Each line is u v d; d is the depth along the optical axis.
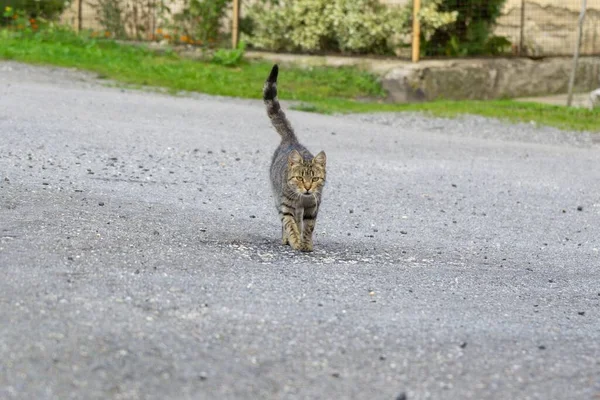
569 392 5.76
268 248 9.41
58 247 8.21
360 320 6.92
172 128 17.03
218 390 5.40
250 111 20.23
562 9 29.30
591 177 15.42
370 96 25.09
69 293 6.86
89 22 30.22
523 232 11.50
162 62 26.36
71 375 5.42
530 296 8.36
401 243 10.38
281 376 5.68
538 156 17.22
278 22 28.25
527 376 5.99
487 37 28.03
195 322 6.50
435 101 24.70
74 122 16.44
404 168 15.18
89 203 10.21
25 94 19.31
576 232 11.70
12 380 5.30
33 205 9.75
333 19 27.50
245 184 12.88
